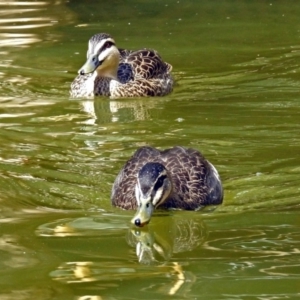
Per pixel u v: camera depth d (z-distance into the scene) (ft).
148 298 32.96
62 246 38.55
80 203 44.57
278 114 59.36
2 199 44.75
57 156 51.49
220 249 38.22
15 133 56.13
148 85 66.95
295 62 73.00
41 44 80.38
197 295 33.19
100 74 67.46
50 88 67.87
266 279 34.58
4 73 71.26
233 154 51.57
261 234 39.99
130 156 51.62
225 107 61.62
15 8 94.38
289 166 49.29
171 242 39.42
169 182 43.50
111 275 35.29
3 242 39.06
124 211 43.73
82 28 86.43
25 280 34.83
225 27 86.43
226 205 44.70
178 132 56.29
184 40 81.66
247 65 72.69
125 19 90.38
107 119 59.88
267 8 94.12
